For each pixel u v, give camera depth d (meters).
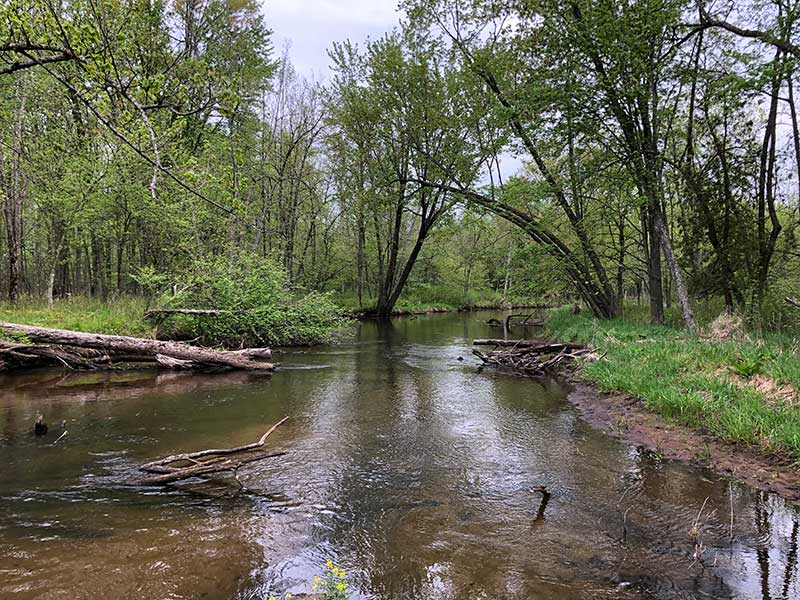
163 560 3.64
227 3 19.92
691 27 12.77
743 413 6.43
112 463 5.66
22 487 4.96
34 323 12.14
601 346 12.05
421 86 21.38
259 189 26.02
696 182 14.02
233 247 17.47
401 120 22.56
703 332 11.99
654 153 13.41
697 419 6.93
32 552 3.70
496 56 17.81
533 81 15.35
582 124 14.01
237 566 3.60
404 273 29.38
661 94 13.63
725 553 3.89
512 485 5.27
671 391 7.74
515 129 17.00
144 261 21.69
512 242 22.08
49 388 9.60
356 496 4.94
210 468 5.18
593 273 18.92
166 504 4.65
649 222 16.33
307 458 6.02
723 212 13.81
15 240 15.89
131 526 4.17
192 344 14.48
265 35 21.31
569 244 18.55
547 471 5.69
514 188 16.50
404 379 11.29
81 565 3.53
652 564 3.73
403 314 34.62
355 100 23.56
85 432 6.81
